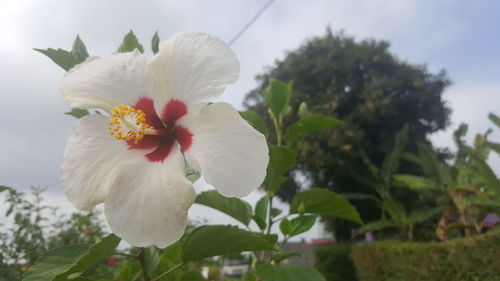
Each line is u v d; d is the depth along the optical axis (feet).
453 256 3.00
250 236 0.58
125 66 0.60
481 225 3.55
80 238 2.15
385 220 4.66
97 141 0.57
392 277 3.65
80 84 0.59
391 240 4.29
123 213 0.52
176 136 0.57
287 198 6.86
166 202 0.51
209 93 0.54
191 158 0.53
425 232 4.45
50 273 0.54
